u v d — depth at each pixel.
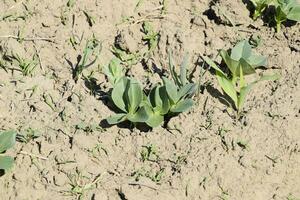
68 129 2.61
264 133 2.62
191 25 3.03
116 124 2.63
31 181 2.48
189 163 2.52
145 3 3.09
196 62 2.88
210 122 2.65
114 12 3.04
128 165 2.54
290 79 2.84
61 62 2.89
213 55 2.91
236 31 3.02
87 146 2.55
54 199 2.44
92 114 2.66
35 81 2.82
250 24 3.03
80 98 2.72
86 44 2.92
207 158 2.53
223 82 2.70
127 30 2.98
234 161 2.54
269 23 3.04
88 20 3.01
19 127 2.63
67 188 2.47
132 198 2.42
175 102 2.61
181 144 2.58
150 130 2.64
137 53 2.94
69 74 2.85
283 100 2.74
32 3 3.05
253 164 2.54
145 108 2.56
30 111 2.71
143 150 2.57
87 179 2.49
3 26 2.98
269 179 2.53
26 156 2.54
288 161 2.58
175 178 2.48
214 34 3.00
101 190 2.46
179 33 2.92
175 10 3.09
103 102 2.72
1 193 2.46
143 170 2.52
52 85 2.82
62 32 2.97
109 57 2.92
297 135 2.63
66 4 3.05
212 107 2.72
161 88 2.61
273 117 2.68
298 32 2.99
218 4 3.06
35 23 3.00
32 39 2.94
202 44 2.97
